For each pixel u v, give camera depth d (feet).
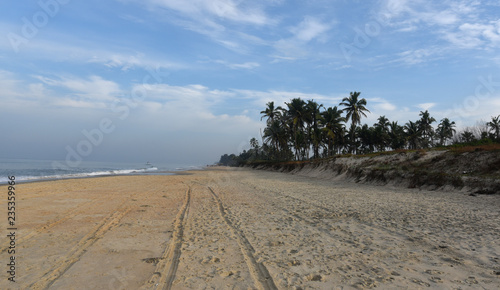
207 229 23.88
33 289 12.26
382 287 12.52
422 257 16.46
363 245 19.04
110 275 13.93
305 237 21.35
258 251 18.02
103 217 28.14
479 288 12.28
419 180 53.78
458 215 27.96
